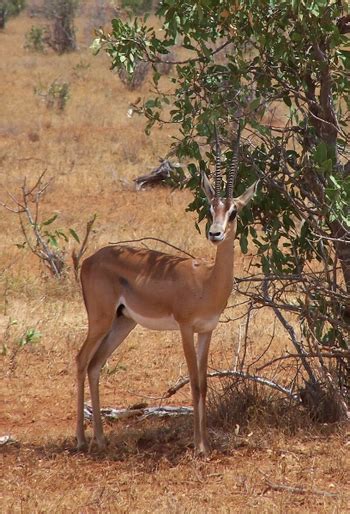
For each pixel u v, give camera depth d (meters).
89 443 11.99
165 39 12.22
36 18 82.00
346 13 11.62
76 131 37.66
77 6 68.62
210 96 12.00
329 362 12.79
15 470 11.14
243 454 11.25
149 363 15.73
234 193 12.21
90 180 29.84
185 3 11.68
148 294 11.48
